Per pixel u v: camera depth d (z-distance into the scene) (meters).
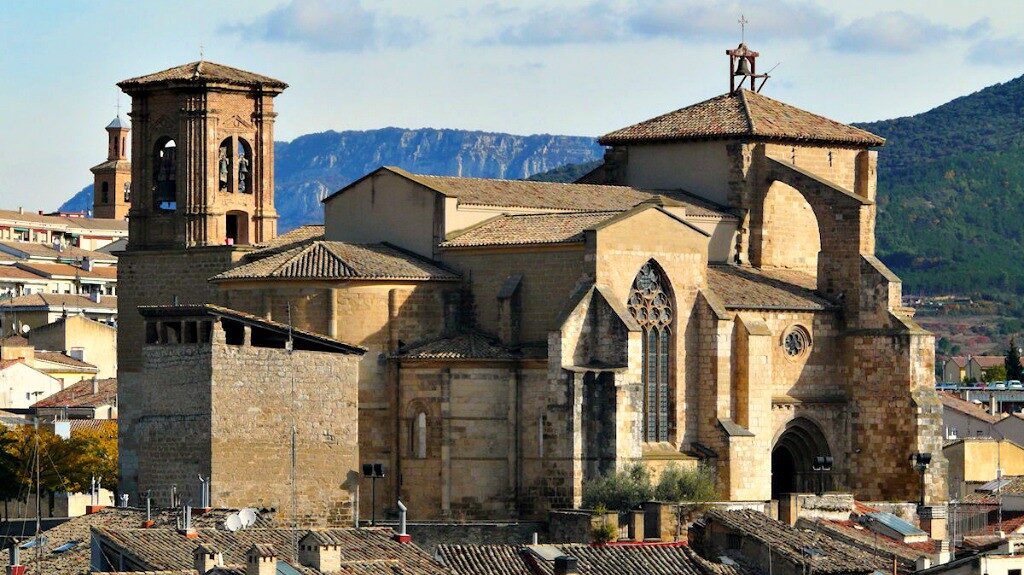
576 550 171.38
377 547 157.12
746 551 178.38
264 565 133.25
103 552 152.62
